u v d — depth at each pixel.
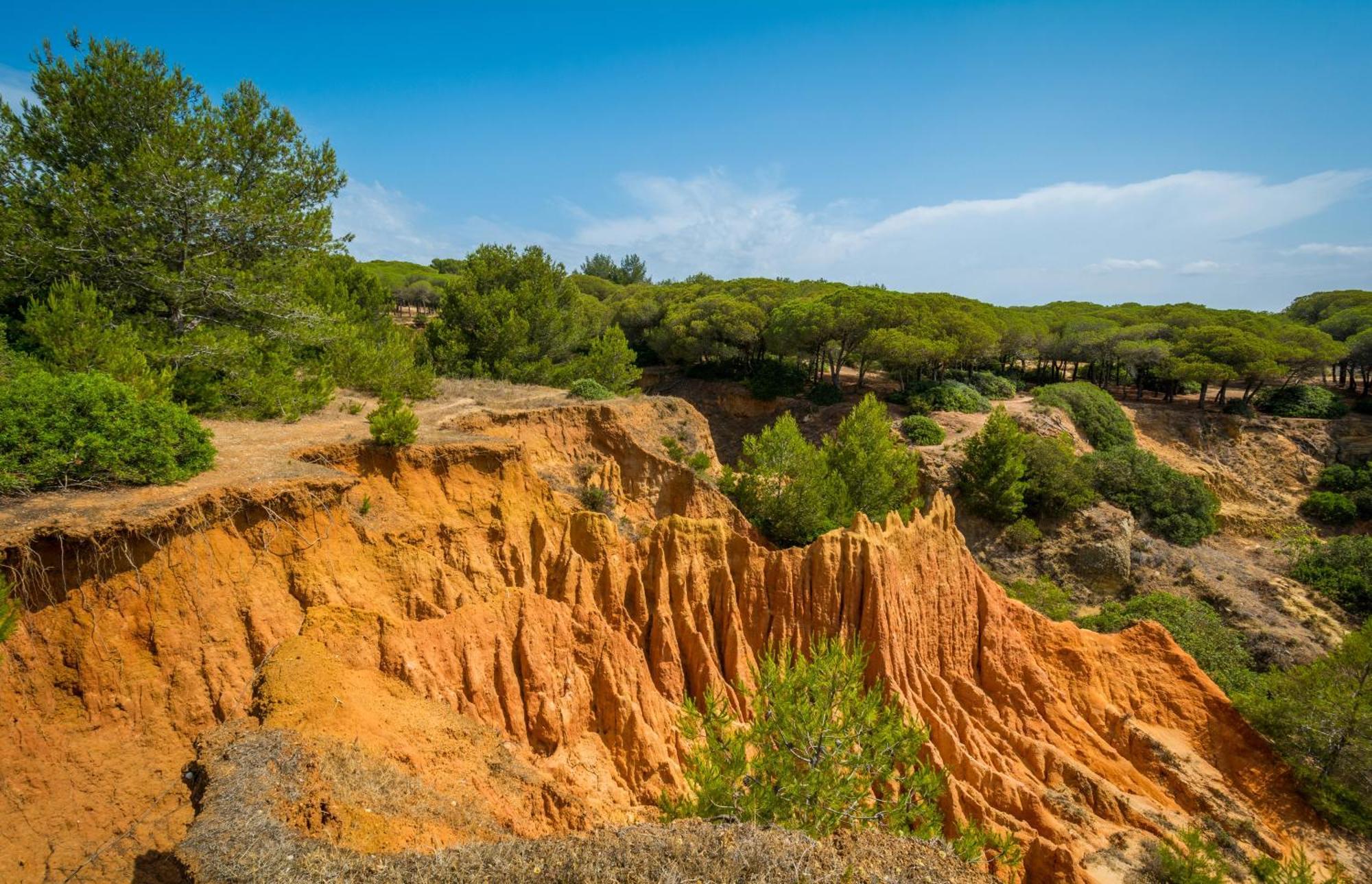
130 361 21.38
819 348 72.12
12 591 12.67
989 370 83.81
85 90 25.80
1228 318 77.44
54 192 24.59
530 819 14.23
